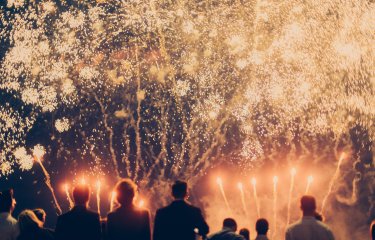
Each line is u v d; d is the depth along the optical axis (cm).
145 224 604
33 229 674
